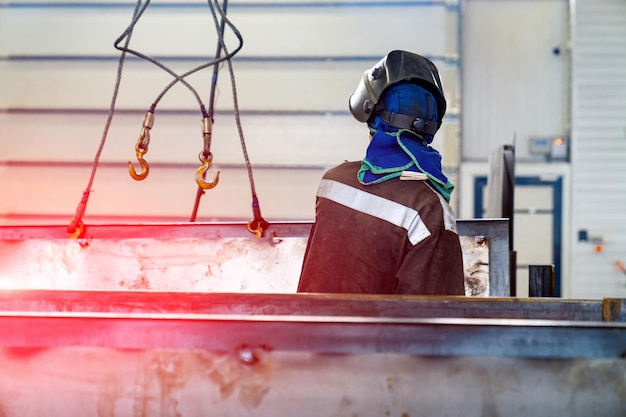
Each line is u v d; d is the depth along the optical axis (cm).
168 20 1055
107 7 1059
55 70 1062
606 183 1139
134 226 437
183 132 1055
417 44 1045
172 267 435
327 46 1051
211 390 167
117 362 169
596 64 1135
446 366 163
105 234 440
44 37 1062
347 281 295
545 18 1148
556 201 1150
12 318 172
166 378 168
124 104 1054
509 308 210
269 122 1055
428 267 280
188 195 1057
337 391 165
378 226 293
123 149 1055
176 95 1055
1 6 1064
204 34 1054
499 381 163
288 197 1053
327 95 1050
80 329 171
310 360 165
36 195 1060
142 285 437
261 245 426
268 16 1055
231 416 167
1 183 1062
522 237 1158
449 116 1043
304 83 1052
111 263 439
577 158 1142
